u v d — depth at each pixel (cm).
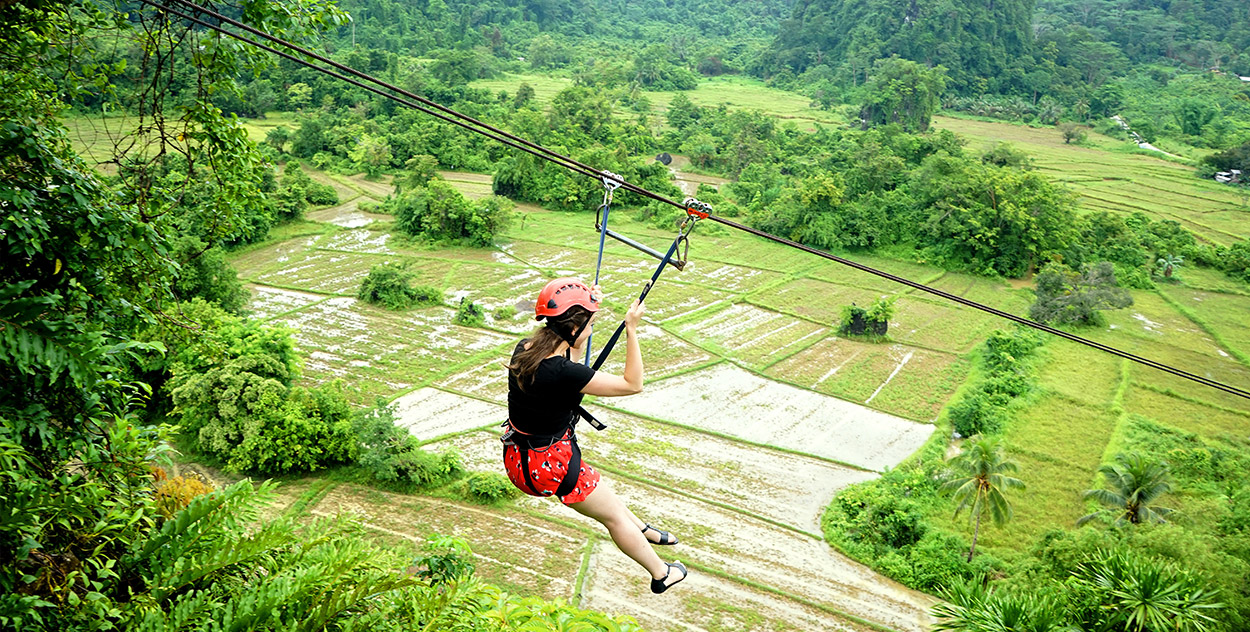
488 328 4856
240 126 1166
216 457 3161
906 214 7419
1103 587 1708
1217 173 10944
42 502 609
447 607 701
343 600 620
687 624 2497
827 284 6206
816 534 3066
